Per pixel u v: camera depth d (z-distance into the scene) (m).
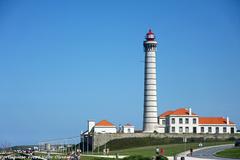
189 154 157.75
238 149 167.38
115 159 136.62
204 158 133.75
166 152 176.00
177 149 193.50
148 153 175.50
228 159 128.25
